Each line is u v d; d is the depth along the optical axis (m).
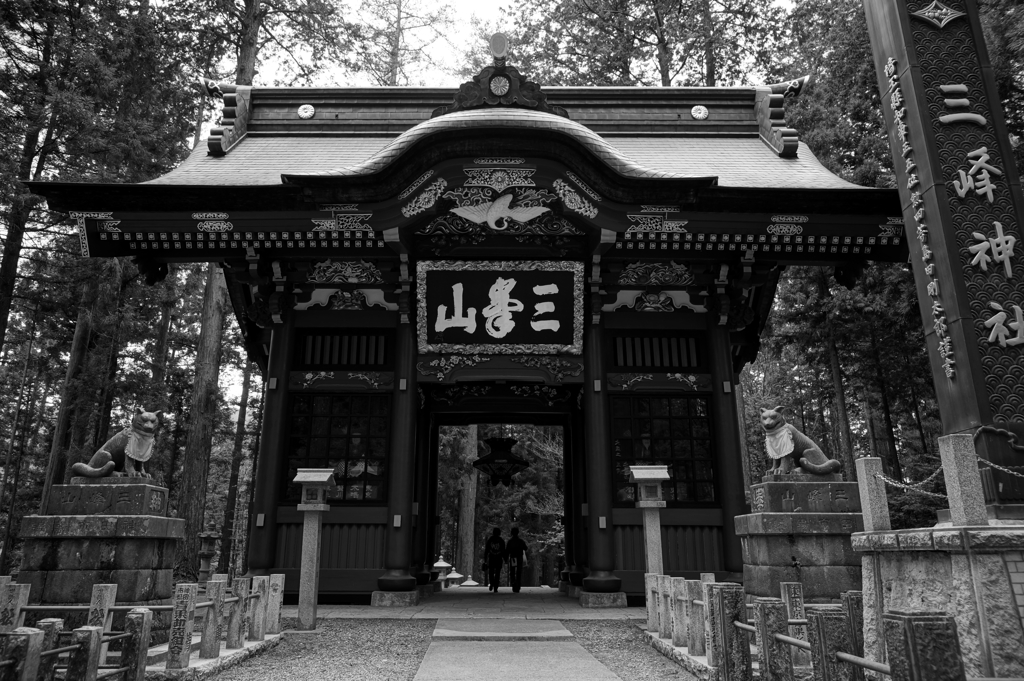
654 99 16.02
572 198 12.25
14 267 16.62
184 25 19.97
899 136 8.80
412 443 12.82
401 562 12.10
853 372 22.02
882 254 13.02
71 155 17.36
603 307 13.89
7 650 3.68
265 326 13.84
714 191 11.98
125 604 7.48
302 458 12.95
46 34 16.92
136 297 21.03
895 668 2.87
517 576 17.75
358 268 13.57
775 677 4.52
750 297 14.95
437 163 12.06
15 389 29.47
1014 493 6.79
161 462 27.45
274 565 12.28
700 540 12.60
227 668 6.67
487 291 13.12
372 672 6.70
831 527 8.27
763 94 15.77
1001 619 4.42
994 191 8.10
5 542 22.97
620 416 13.36
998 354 7.46
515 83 12.55
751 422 30.27
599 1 23.73
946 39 8.77
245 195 12.09
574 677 6.34
